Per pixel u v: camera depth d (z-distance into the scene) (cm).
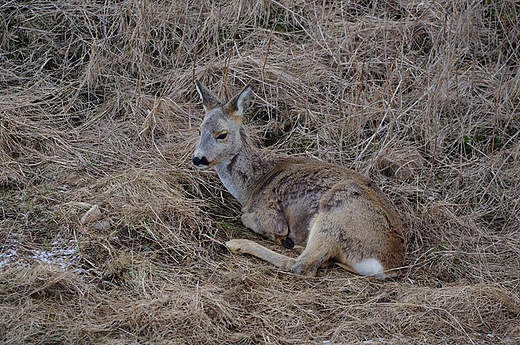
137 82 1091
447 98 1069
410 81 1106
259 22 1195
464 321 732
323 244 797
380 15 1206
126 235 798
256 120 1062
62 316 674
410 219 908
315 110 1066
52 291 703
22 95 1037
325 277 793
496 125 1045
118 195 854
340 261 809
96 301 702
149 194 866
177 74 1097
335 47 1140
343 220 798
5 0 1148
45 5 1162
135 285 731
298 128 1041
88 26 1137
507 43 1172
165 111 1033
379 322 713
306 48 1148
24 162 916
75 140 973
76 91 1061
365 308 736
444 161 1013
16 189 866
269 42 1069
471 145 1038
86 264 748
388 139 1012
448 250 871
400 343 686
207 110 896
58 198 849
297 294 753
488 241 897
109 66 1097
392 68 1079
